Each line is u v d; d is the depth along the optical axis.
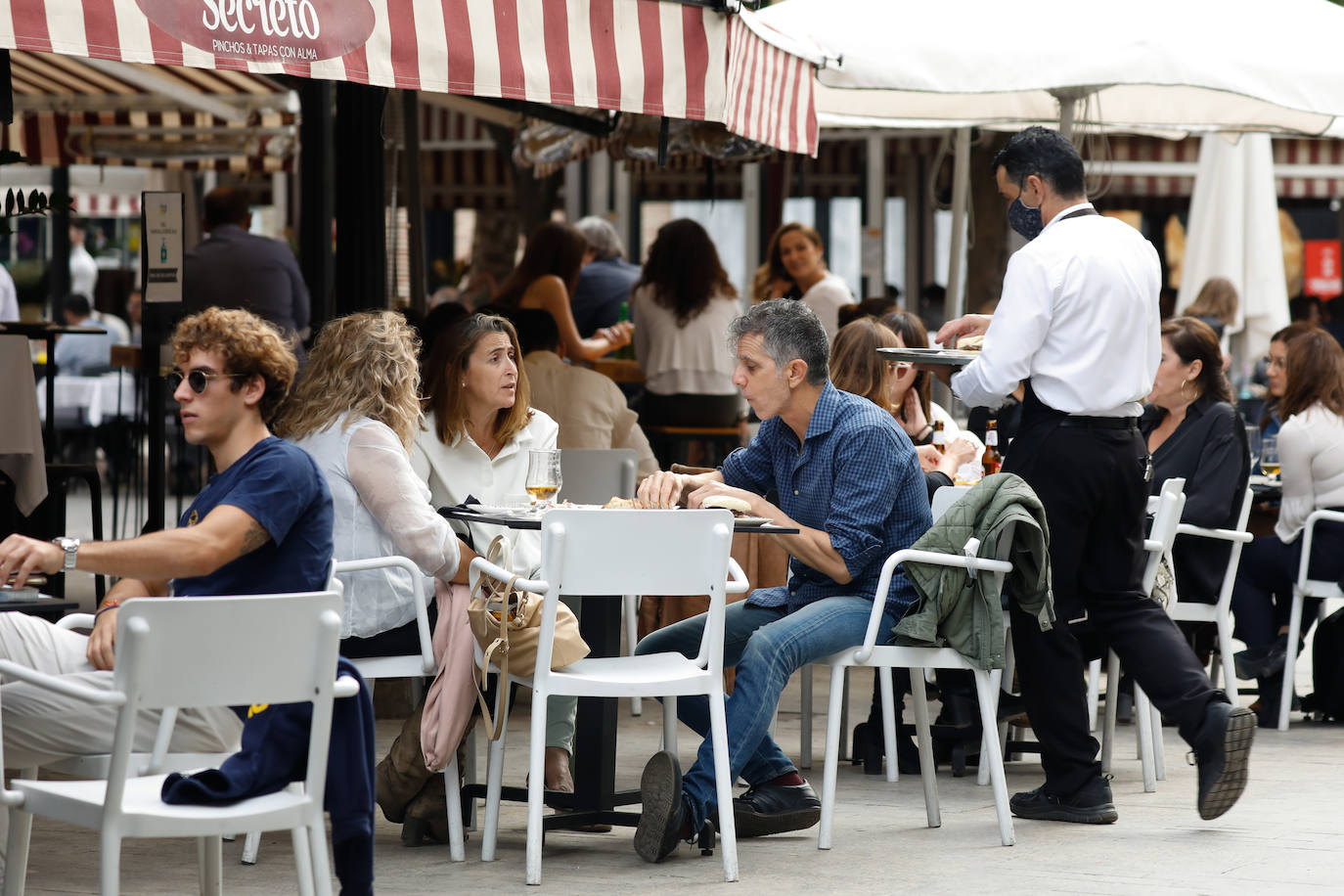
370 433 7.80
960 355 8.99
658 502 8.34
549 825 7.81
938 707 12.27
